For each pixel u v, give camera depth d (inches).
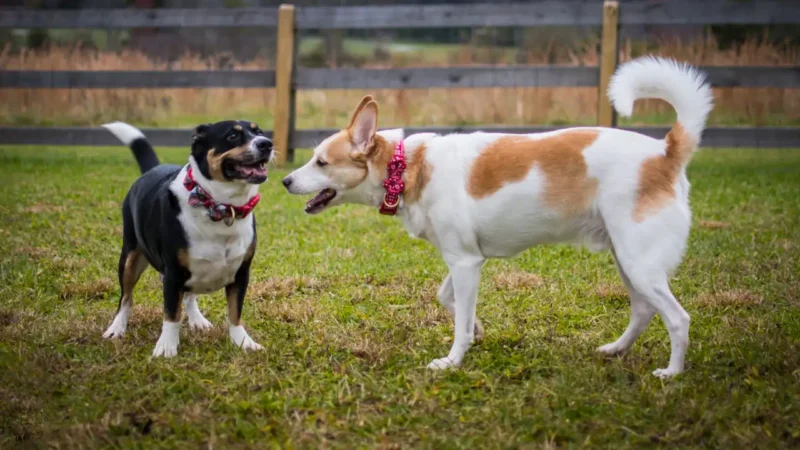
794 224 263.1
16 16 417.4
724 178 354.0
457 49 685.9
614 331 173.5
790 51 444.5
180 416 129.3
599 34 506.3
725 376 146.0
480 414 130.0
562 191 145.7
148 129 396.2
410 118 445.4
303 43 806.5
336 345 162.6
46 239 249.6
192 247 153.4
